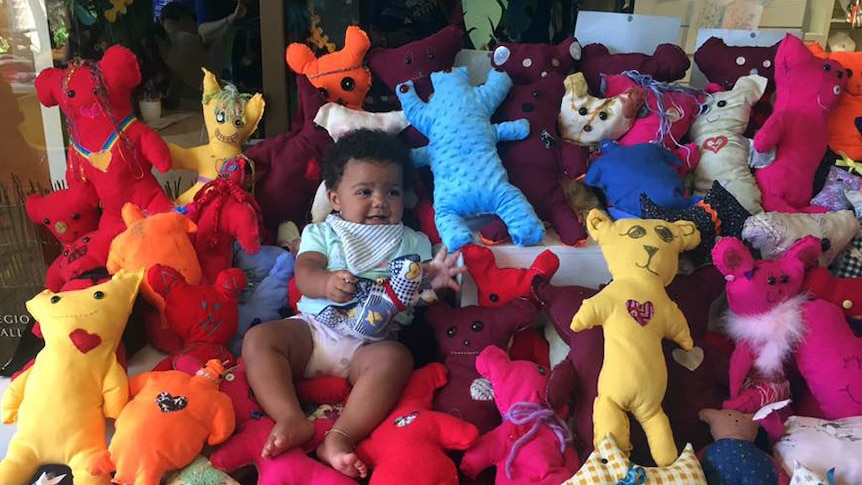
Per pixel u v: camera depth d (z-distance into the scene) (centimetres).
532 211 132
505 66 150
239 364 117
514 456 103
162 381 105
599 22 159
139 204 133
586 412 109
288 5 148
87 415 101
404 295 116
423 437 104
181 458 98
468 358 121
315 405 117
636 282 110
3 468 97
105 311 106
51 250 137
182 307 117
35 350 121
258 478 106
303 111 146
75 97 125
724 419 108
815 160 142
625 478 94
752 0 198
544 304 124
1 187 138
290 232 143
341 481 99
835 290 118
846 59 152
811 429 105
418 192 145
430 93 145
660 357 105
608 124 143
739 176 141
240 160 134
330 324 119
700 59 159
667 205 131
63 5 139
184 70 152
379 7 157
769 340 110
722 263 112
